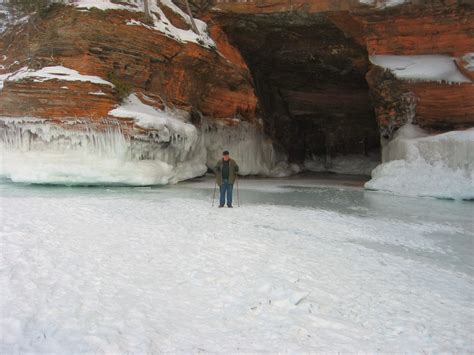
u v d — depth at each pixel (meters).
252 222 10.03
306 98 31.94
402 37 20.38
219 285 5.67
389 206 14.03
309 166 34.44
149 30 18.08
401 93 20.62
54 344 3.88
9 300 4.70
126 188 16.16
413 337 4.50
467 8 18.50
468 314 5.21
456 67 19.56
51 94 15.58
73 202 11.40
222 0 22.09
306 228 9.72
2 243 6.75
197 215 10.48
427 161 18.14
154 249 7.14
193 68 20.89
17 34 18.83
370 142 34.69
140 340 4.07
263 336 4.33
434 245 8.80
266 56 26.61
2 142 16.14
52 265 5.95
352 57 25.02
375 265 7.05
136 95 18.03
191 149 20.33
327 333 4.50
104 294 5.11
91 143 15.94
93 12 16.56
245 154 25.59
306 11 21.11
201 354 3.90
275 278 5.96
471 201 15.75
